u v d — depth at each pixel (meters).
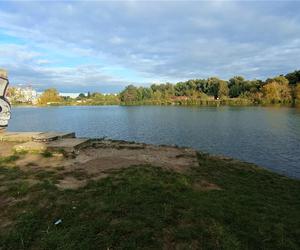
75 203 6.57
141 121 47.16
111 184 7.72
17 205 6.50
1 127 15.30
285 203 8.30
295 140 27.52
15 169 9.11
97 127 40.41
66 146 11.49
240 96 102.44
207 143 26.58
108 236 5.34
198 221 5.91
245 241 5.53
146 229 5.54
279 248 5.48
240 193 8.35
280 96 89.69
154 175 8.66
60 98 160.88
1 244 5.21
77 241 5.23
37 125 44.72
